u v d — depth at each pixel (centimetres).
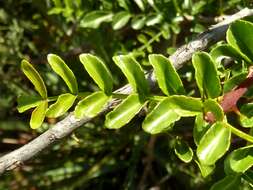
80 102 20
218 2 37
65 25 50
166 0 37
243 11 27
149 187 53
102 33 44
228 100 19
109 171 52
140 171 55
